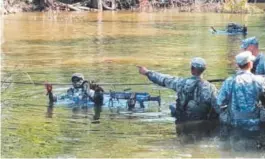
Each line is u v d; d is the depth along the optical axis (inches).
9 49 1317.7
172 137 528.1
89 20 2471.7
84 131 545.3
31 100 682.8
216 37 1662.2
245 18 2714.1
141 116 610.2
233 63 1047.0
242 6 3201.3
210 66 1000.9
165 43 1475.1
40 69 967.6
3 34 1731.1
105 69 960.9
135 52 1255.5
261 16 2901.1
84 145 497.7
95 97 666.2
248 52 576.4
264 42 1475.1
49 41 1517.0
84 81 677.3
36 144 498.0
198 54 1222.3
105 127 562.3
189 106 601.0
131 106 650.2
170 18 2652.6
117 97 660.7
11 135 528.7
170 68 995.3
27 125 565.0
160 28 2018.9
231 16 2861.7
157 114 619.5
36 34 1737.2
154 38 1614.2
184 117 603.8
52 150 481.4
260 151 486.6
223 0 3380.9
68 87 763.4
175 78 614.2
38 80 834.8
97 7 3385.8
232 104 572.7
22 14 2878.9
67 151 479.2
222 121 583.5
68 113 620.7
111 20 2477.9
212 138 527.2
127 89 692.7
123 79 841.5
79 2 3410.4
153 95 709.3
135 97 652.1
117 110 638.5
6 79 846.5
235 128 563.2
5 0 2967.5
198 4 3356.3
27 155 466.9
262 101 587.2
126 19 2556.6
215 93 597.6
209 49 1331.2
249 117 567.5
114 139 520.1
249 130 556.4
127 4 3476.9
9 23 2235.5
